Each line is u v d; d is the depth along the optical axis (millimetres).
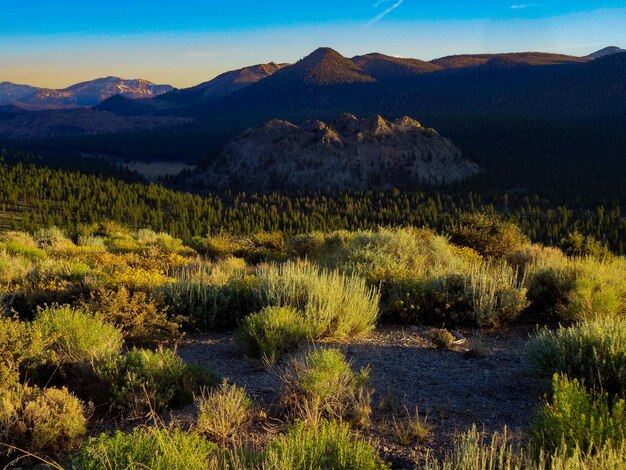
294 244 17047
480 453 3361
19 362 4895
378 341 6539
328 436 3207
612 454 2832
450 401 4570
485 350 6055
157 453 2939
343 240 15023
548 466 3053
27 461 3633
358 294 7266
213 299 7559
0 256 12516
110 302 6828
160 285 8227
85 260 12867
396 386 4945
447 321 7434
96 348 5199
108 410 4488
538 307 8211
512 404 4488
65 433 3854
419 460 3447
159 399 4449
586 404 3428
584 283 7762
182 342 6727
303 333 6180
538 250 12953
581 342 4723
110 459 2930
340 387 4359
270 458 2938
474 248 15195
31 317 7609
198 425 3900
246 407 4230
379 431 3914
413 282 8219
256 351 6008
